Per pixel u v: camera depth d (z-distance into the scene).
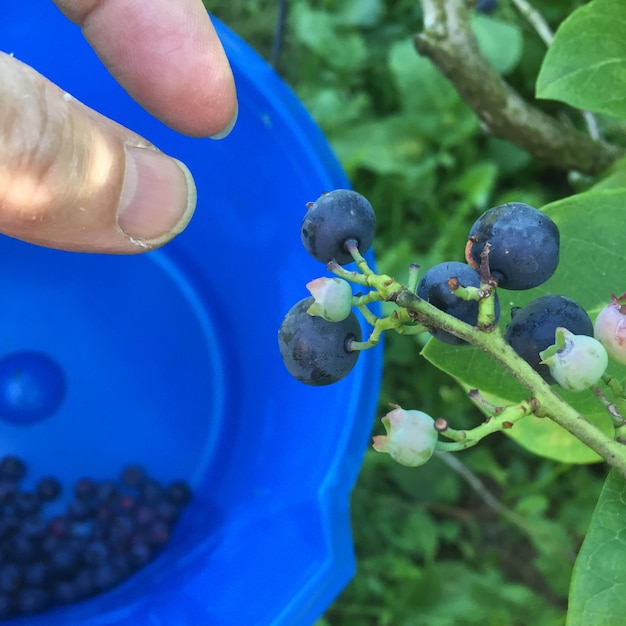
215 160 0.24
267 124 0.22
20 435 0.28
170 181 0.18
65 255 0.28
